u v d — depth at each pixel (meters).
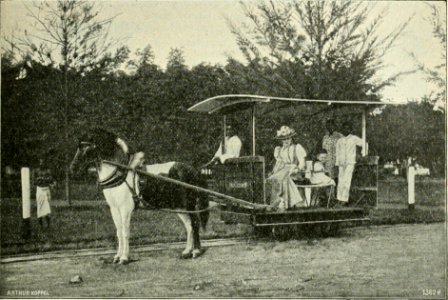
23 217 9.30
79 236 9.52
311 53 12.80
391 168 13.91
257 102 10.13
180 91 11.59
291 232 9.98
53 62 11.23
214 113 10.66
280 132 9.99
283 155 9.95
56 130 11.34
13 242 9.16
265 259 8.80
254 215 8.95
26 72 11.13
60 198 10.92
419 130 12.34
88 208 10.44
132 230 10.05
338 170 10.77
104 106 11.51
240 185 9.48
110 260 8.48
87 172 10.92
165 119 11.69
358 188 10.31
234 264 8.46
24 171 9.30
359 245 9.70
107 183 8.20
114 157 8.32
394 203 13.34
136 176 8.35
